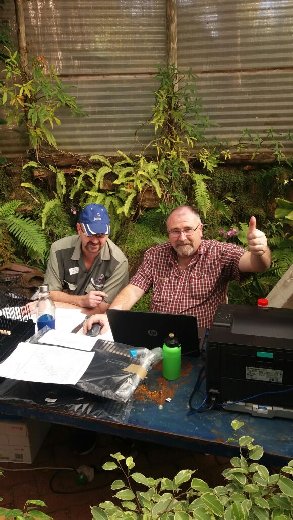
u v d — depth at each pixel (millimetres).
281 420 1754
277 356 1683
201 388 1936
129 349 2078
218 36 4414
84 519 2207
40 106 4371
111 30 4461
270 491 1357
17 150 4836
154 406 1835
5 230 4371
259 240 2416
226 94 4570
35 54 4527
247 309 1988
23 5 4391
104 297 2873
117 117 4719
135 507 1360
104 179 4672
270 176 4598
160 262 2803
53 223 4586
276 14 4293
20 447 2469
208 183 4664
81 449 2568
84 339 2148
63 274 3098
